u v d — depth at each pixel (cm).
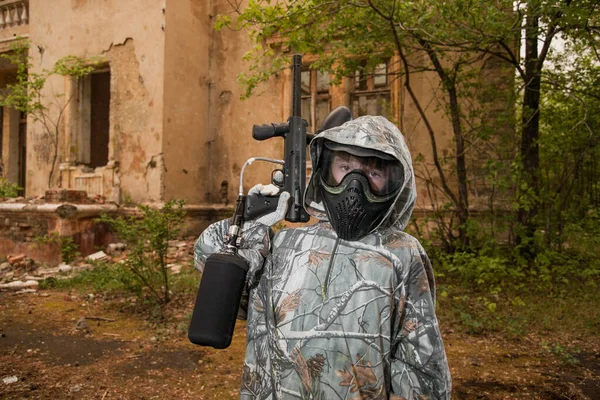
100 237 836
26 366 344
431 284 132
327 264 123
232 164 1012
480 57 637
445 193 690
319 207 137
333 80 668
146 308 504
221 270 124
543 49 607
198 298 125
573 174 714
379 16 564
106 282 580
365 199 124
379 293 118
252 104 995
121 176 945
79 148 1036
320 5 524
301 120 141
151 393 302
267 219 134
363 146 126
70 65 1002
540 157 725
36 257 789
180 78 950
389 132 131
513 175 591
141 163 926
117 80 957
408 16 567
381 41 646
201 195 1006
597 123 625
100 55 980
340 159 133
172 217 530
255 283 134
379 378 115
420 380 117
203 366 348
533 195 602
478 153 750
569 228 640
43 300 543
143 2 929
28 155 1073
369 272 120
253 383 126
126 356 368
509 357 366
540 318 453
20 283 611
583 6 495
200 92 1005
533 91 663
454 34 561
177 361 358
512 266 618
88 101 1056
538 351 379
